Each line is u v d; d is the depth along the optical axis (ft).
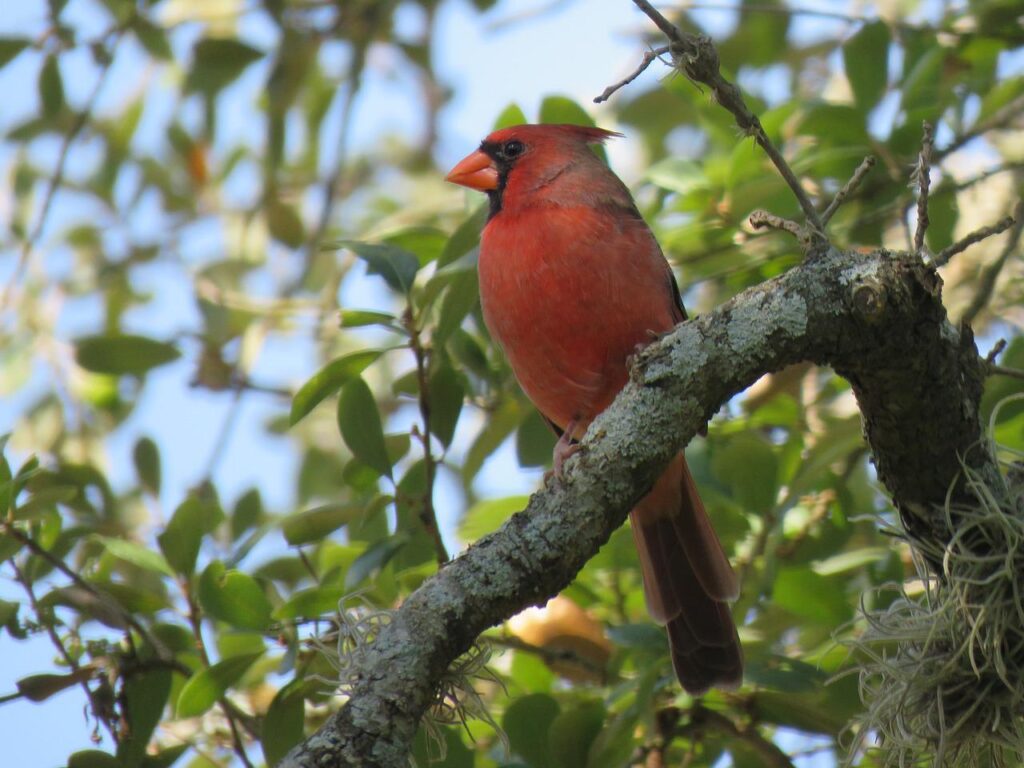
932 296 18.49
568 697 26.14
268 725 22.56
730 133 30.71
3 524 23.35
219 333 33.14
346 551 26.35
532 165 26.50
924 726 19.53
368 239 28.58
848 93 36.86
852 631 25.39
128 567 28.55
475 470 27.94
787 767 24.13
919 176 18.86
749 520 27.30
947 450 19.49
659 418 18.03
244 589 23.22
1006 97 30.30
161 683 23.40
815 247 19.01
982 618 18.85
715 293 32.12
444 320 24.48
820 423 29.76
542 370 25.54
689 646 24.58
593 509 17.58
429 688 16.24
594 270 24.64
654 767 24.85
